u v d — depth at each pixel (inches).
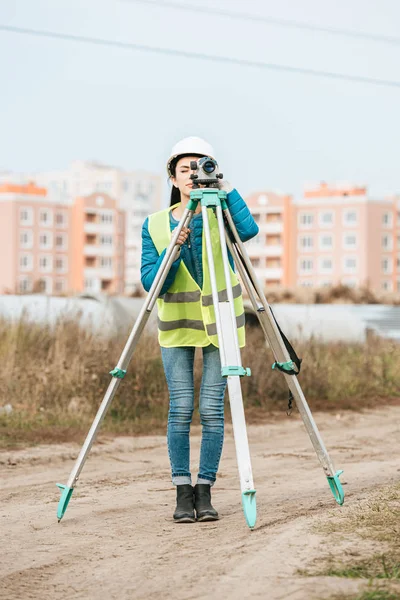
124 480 343.3
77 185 7022.6
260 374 631.2
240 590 181.6
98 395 545.0
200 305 251.9
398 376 746.8
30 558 220.2
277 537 220.1
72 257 4662.9
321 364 705.6
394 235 4522.6
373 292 2119.8
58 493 314.8
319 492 301.1
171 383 257.3
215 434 256.1
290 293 1979.6
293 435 506.6
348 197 4434.1
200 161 240.8
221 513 267.1
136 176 6998.0
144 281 253.8
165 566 205.9
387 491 281.9
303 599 171.6
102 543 233.0
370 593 170.1
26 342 652.1
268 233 4517.7
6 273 4498.0
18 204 4507.9
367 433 510.3
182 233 240.8
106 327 764.6
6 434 462.6
